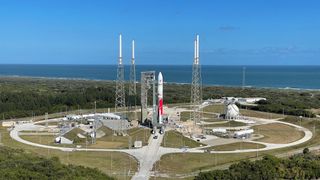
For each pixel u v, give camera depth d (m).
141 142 175.50
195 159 157.50
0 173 100.62
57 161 130.75
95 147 175.12
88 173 114.31
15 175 100.44
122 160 155.38
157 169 144.75
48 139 190.25
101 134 197.25
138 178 134.12
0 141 183.75
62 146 176.75
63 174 107.56
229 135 197.50
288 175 125.62
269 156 139.50
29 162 116.38
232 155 163.75
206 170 142.75
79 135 194.75
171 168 146.50
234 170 124.69
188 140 186.50
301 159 139.50
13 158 122.75
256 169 125.31
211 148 174.25
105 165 149.00
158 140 185.88
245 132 197.88
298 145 181.88
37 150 168.50
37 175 102.88
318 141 190.38
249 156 162.50
